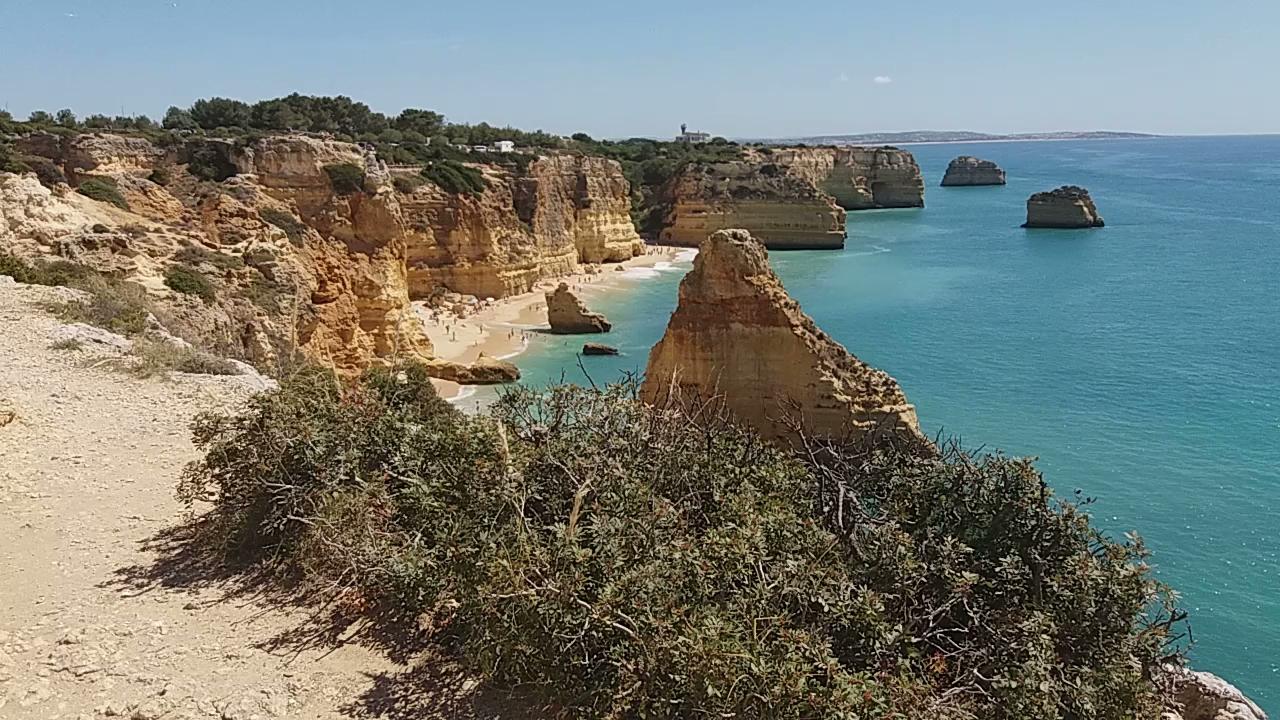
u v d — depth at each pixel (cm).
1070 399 4678
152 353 2042
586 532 902
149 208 3966
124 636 908
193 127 7625
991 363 5466
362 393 1411
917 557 959
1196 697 962
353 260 4772
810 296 8038
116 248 3016
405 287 5181
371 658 889
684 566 848
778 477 1146
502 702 817
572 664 777
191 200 4247
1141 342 5991
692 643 718
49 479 1320
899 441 2086
